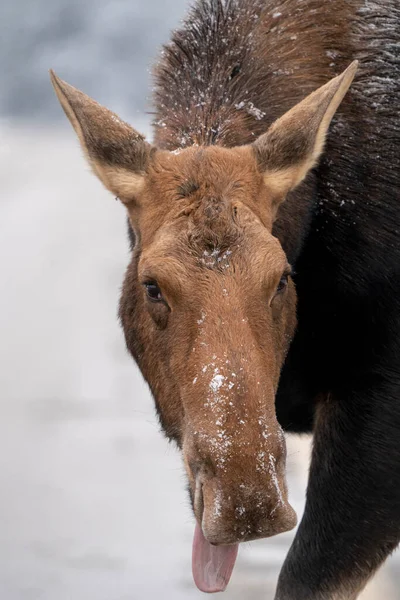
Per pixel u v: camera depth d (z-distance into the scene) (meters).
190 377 15.38
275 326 16.50
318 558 19.67
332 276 19.61
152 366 17.22
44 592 22.80
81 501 27.48
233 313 15.52
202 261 15.88
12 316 49.06
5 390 37.28
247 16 20.59
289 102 19.84
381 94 20.02
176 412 16.25
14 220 77.06
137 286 17.80
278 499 14.57
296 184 17.64
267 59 20.12
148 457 30.44
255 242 16.03
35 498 27.61
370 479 19.56
